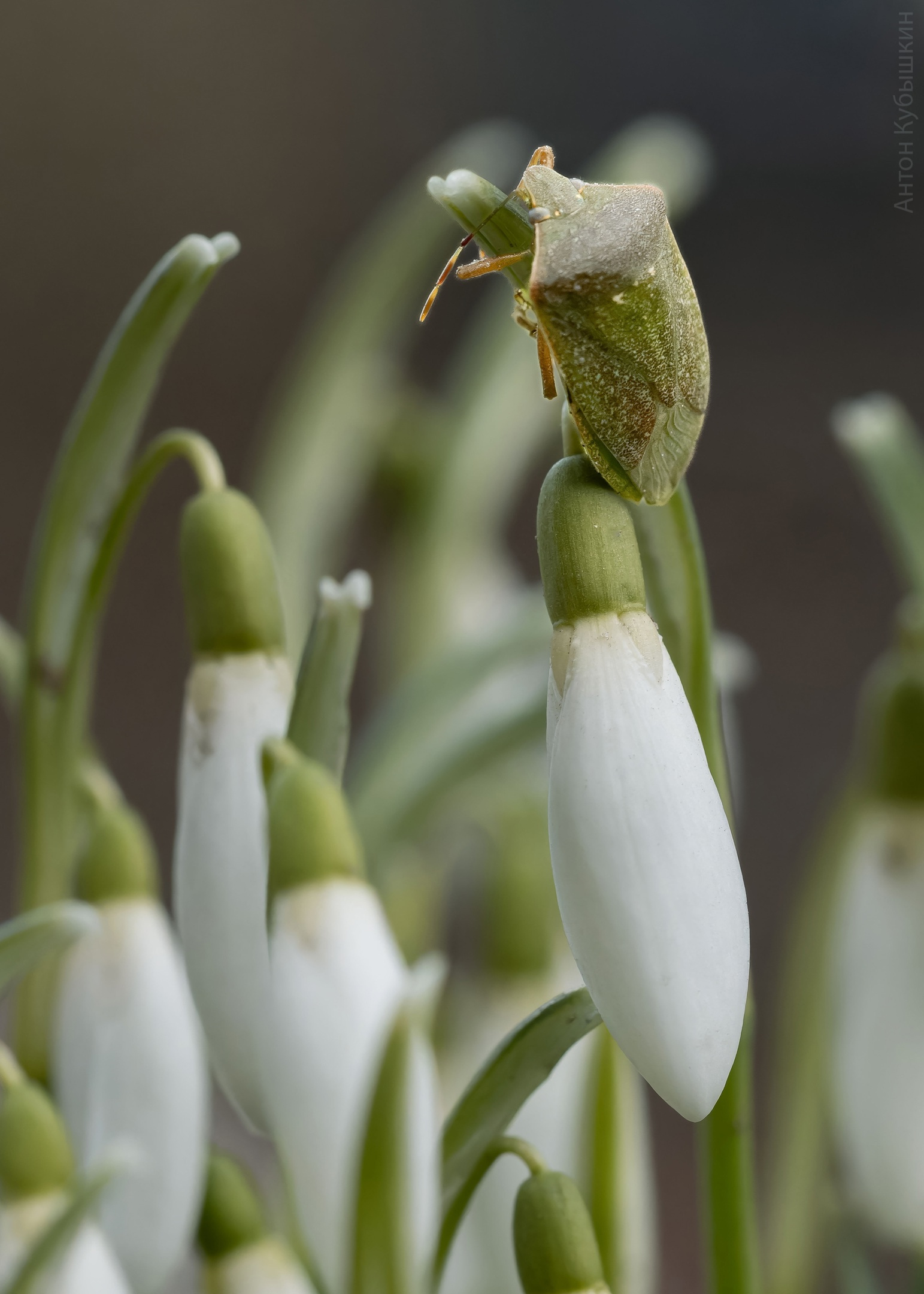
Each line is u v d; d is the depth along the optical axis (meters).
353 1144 0.25
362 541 0.65
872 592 0.93
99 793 0.27
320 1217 0.25
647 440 0.24
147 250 1.00
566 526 0.24
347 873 0.25
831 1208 0.30
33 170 0.98
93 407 0.26
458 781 0.30
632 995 0.23
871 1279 0.30
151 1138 0.26
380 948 0.25
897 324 0.93
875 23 0.89
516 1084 0.25
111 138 0.99
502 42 0.97
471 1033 0.33
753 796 0.91
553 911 0.34
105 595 0.26
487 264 0.24
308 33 0.99
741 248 0.93
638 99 0.94
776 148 0.92
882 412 0.29
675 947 0.23
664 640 0.24
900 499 0.29
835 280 0.93
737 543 0.93
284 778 0.25
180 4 0.98
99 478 0.26
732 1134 0.25
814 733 0.92
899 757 0.28
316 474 0.45
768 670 0.92
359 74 1.00
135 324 0.26
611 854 0.23
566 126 0.95
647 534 0.24
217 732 0.25
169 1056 0.26
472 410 0.47
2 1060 0.26
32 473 0.98
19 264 0.98
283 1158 0.25
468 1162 0.25
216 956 0.25
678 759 0.23
